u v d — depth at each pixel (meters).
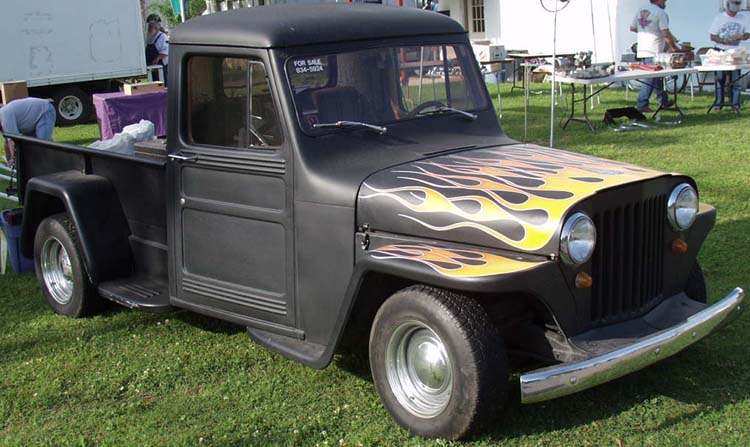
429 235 3.55
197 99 4.26
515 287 3.21
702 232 4.12
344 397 4.02
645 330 3.66
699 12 14.20
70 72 15.23
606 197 3.51
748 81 14.34
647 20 12.64
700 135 10.62
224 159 4.14
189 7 21.81
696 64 12.87
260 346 4.72
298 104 3.91
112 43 15.69
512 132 11.60
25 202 5.43
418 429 3.54
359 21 4.23
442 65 4.47
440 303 3.35
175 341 4.86
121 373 4.43
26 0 14.48
